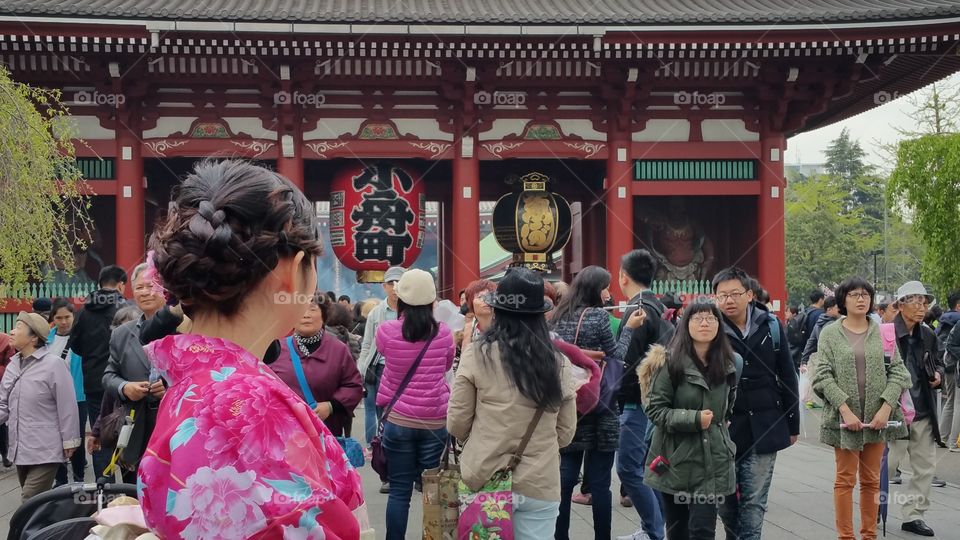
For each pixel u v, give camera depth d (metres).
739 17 20.75
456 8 24.34
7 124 15.56
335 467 2.01
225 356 1.90
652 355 6.72
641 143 23.84
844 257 65.19
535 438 5.38
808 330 19.52
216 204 1.94
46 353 8.68
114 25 19.73
